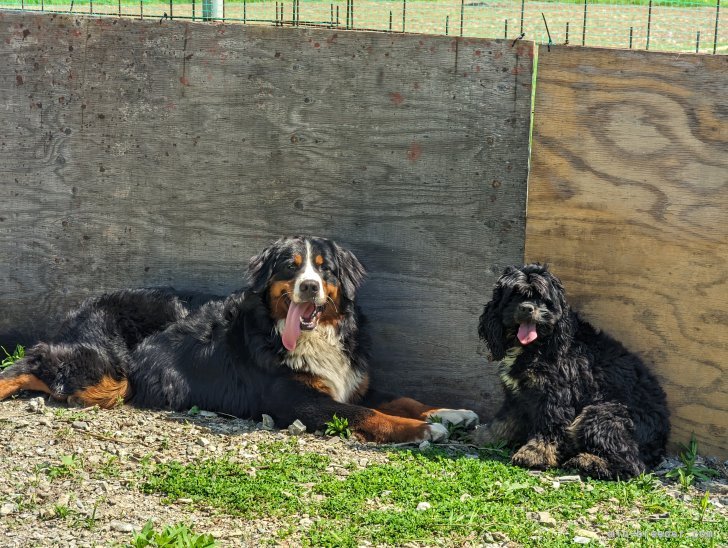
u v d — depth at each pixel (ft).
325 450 10.60
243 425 11.20
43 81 11.94
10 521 9.28
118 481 9.86
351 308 11.44
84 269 12.17
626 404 10.52
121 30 11.74
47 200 12.12
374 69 11.37
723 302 10.92
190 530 9.15
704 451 11.10
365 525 9.30
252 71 11.58
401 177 11.46
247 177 11.74
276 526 9.30
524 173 11.23
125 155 11.91
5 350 12.35
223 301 11.71
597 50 10.91
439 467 10.23
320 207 11.66
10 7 12.96
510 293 10.61
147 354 11.64
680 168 10.89
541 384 10.53
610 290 11.17
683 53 10.80
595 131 11.01
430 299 11.58
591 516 9.57
